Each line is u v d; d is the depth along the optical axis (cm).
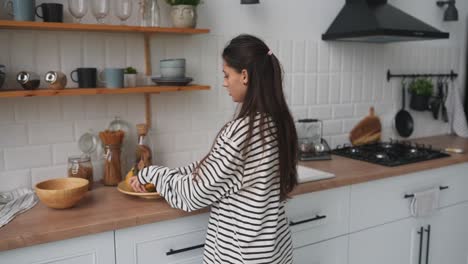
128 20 196
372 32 221
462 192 252
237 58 137
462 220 255
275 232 144
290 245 159
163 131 212
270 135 138
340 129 274
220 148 137
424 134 319
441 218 244
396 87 297
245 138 135
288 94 248
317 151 240
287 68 246
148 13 190
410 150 260
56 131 186
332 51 263
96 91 169
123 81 178
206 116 224
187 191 142
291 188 153
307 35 251
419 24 235
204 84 220
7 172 178
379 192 215
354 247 210
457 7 317
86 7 174
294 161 149
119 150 189
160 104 210
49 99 183
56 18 164
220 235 146
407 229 230
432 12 303
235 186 139
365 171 212
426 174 232
